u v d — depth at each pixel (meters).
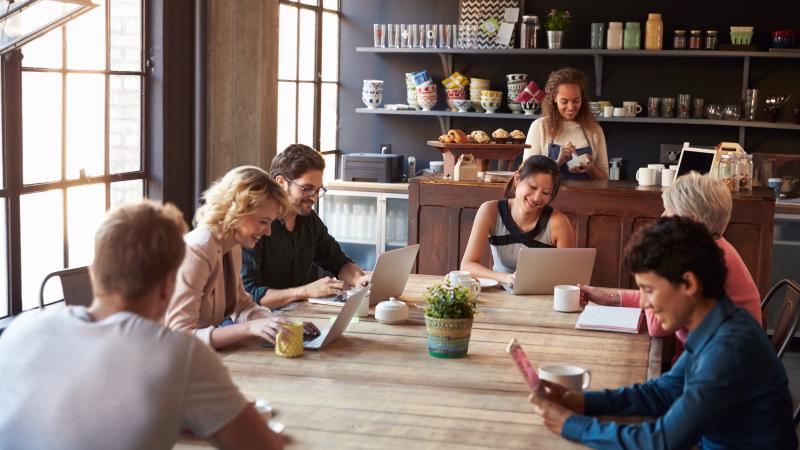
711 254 1.95
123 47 4.21
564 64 6.77
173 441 1.56
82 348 1.54
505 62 6.84
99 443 1.51
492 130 6.98
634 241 1.99
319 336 2.84
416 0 6.88
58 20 3.23
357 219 6.48
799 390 4.97
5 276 3.61
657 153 6.74
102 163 4.13
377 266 3.31
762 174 6.35
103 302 1.61
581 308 3.40
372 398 2.30
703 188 2.84
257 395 2.30
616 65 6.69
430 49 6.68
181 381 1.54
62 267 3.93
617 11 6.65
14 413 1.54
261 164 4.88
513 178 4.14
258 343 2.79
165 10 4.38
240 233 2.84
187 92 4.63
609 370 2.61
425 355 2.72
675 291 1.94
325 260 3.87
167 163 4.49
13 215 3.60
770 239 4.49
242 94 4.78
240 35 4.73
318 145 6.64
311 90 6.48
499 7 6.75
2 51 3.30
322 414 2.17
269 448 1.65
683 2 6.54
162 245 1.59
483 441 2.01
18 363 1.56
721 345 1.93
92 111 4.04
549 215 4.04
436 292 2.74
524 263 3.57
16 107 3.58
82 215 4.03
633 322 3.12
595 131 5.25
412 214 5.00
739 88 6.53
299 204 3.60
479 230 4.03
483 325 3.12
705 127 6.63
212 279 2.85
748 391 1.93
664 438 1.91
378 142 7.11
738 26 6.43
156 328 1.56
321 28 6.56
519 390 2.39
